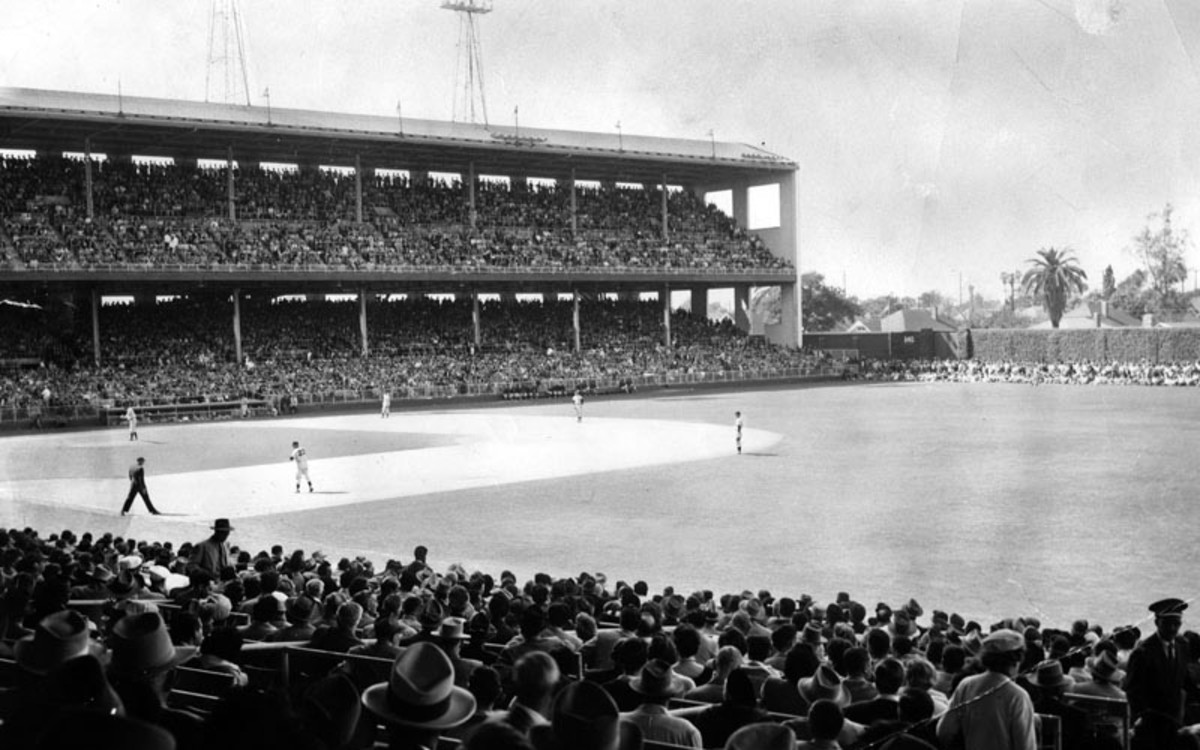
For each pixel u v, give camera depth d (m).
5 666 8.33
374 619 12.73
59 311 85.44
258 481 42.38
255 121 85.50
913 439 52.97
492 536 29.77
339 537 30.03
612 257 106.12
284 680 9.22
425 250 97.62
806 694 8.12
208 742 3.84
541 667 5.55
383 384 89.31
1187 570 22.72
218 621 11.51
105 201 87.00
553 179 115.38
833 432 57.84
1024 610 19.73
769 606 16.38
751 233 119.94
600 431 62.25
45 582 10.68
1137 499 32.53
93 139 86.69
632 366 103.44
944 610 20.12
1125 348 78.62
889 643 10.95
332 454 52.22
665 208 113.81
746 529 29.88
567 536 29.50
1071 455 44.22
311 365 90.12
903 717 6.77
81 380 78.19
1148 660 8.72
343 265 90.62
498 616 13.48
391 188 104.44
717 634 13.34
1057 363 93.00
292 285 93.25
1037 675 8.93
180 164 94.62
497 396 94.12
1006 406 71.69
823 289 117.12
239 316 92.44
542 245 105.25
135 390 78.44
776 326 116.75
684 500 35.66
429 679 4.80
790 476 40.88
